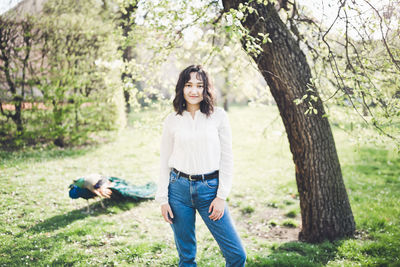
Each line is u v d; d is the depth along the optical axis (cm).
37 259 327
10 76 790
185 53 441
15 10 787
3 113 787
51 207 476
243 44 331
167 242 384
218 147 229
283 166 788
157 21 366
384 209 462
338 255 339
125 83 405
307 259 331
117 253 348
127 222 443
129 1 398
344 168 720
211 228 231
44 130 841
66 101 891
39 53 839
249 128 1280
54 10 908
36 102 821
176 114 236
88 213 464
